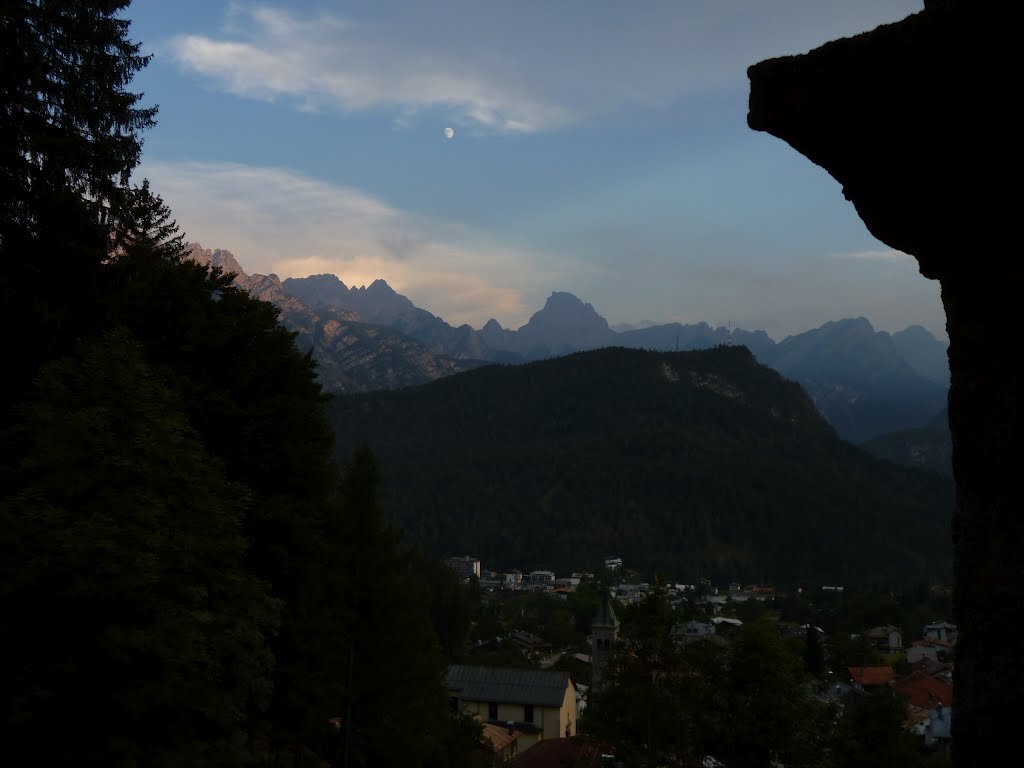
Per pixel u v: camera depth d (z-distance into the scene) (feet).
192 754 39.45
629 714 84.07
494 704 204.23
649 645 84.23
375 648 83.10
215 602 47.21
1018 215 19.93
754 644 83.20
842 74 21.08
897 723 85.30
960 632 21.45
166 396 48.11
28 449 42.63
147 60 78.59
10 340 60.13
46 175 67.31
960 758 21.07
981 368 21.26
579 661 336.29
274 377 73.51
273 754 76.74
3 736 35.09
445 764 104.32
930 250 22.40
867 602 422.82
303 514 70.64
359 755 81.25
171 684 38.63
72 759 35.65
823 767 84.43
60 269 67.62
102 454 40.37
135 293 68.28
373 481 86.84
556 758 143.02
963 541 21.57
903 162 21.34
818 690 101.45
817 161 23.24
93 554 36.42
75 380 44.91
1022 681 19.13
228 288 75.46
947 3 18.95
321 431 76.64
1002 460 20.35
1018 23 17.90
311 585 69.00
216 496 50.42
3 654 35.83
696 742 84.07
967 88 19.16
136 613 38.37
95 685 37.04
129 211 80.64
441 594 314.14
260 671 50.14
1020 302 20.02
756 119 23.29
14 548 36.29
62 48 71.41
